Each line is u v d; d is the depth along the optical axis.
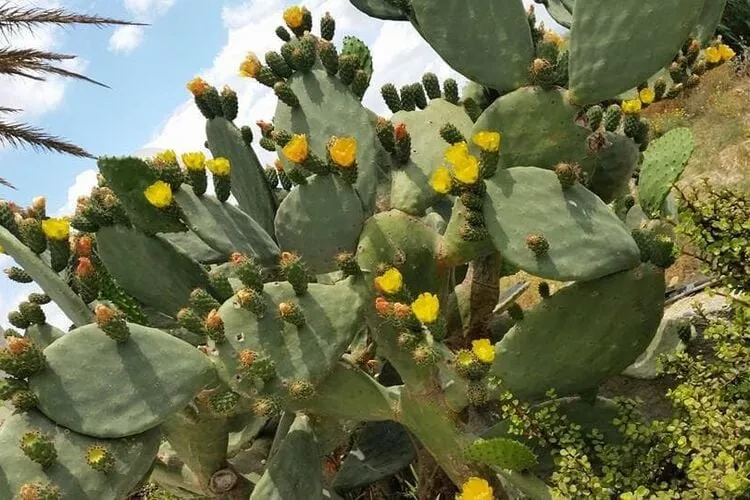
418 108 2.88
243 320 1.98
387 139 2.34
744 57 8.66
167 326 2.46
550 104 2.21
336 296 2.04
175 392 1.88
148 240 2.23
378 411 2.14
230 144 2.66
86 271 2.11
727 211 2.13
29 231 2.12
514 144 2.25
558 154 2.24
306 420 2.30
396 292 2.00
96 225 2.22
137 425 1.84
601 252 1.95
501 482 2.27
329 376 2.10
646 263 2.01
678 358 2.16
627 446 2.04
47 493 1.71
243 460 2.64
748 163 5.75
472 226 2.08
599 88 2.15
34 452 1.74
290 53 2.53
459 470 2.16
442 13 2.25
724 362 2.09
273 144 2.98
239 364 1.94
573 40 2.16
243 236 2.30
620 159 2.56
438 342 1.98
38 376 1.83
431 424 2.12
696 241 2.15
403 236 2.19
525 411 2.12
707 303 2.93
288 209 2.23
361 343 2.56
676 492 1.90
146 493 2.98
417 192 2.26
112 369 1.86
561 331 2.06
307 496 2.20
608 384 2.82
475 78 2.28
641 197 2.44
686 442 1.93
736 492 1.70
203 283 2.29
